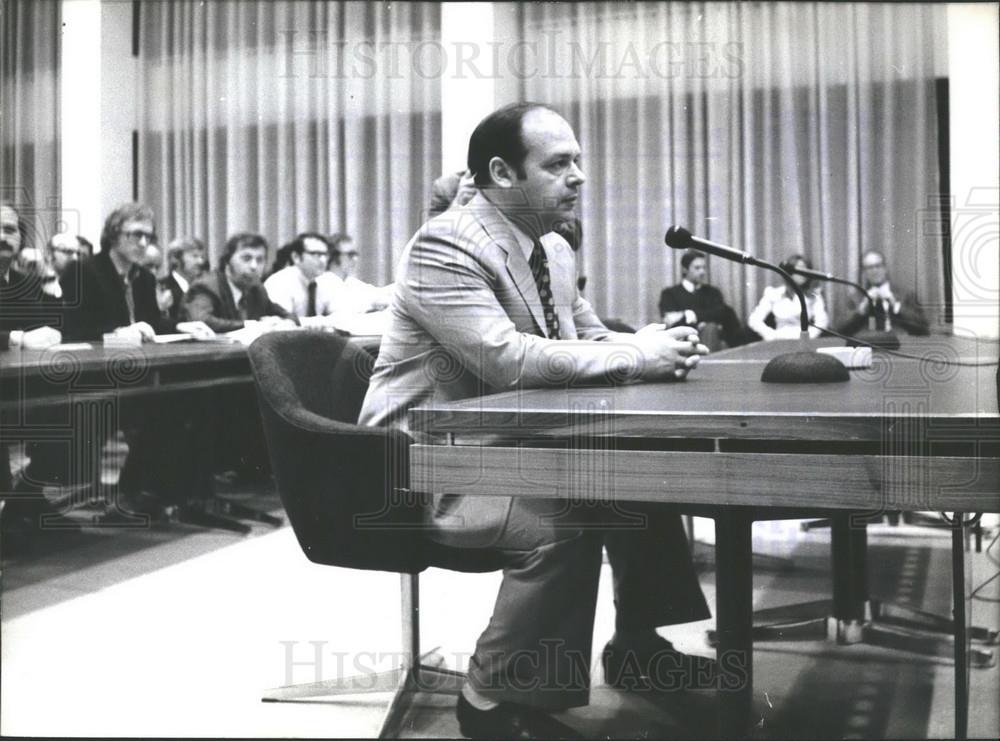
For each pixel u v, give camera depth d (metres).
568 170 2.02
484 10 5.09
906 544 3.11
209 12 5.69
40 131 5.02
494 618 1.78
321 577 2.62
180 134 5.68
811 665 2.11
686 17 5.50
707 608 2.04
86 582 2.71
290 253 5.03
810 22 5.69
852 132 5.70
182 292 4.63
